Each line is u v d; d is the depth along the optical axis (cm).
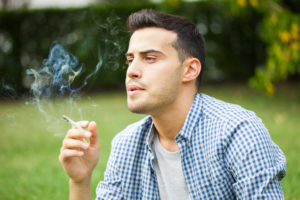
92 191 275
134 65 137
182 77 142
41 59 882
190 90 146
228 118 134
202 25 876
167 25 141
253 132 129
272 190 123
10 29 873
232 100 667
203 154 137
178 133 143
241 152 127
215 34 880
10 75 874
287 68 495
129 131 158
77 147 134
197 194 137
